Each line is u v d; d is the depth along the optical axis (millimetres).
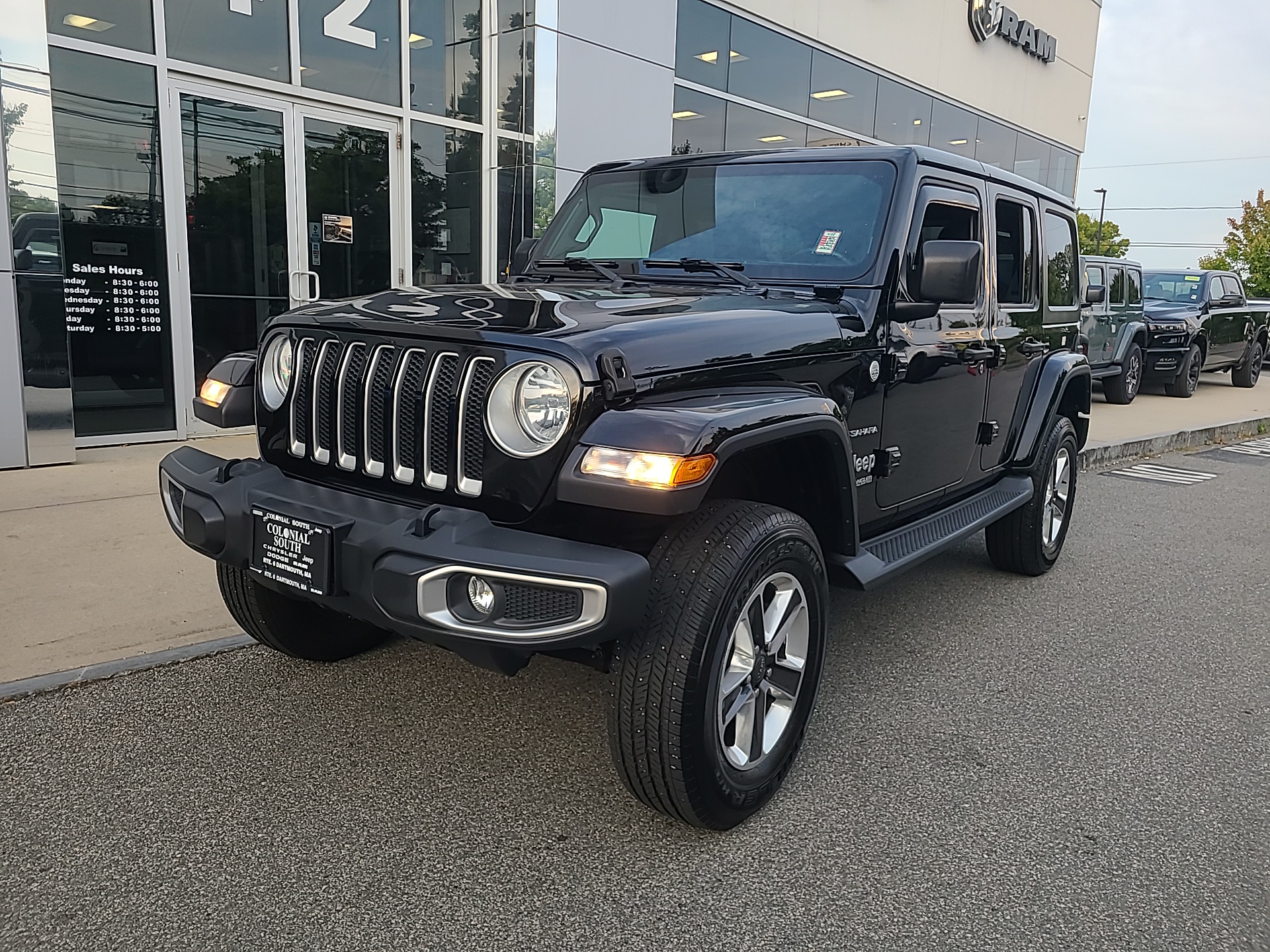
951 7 14859
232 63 7133
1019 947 2201
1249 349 17234
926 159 3582
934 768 3045
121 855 2408
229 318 7422
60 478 5973
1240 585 5250
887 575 3168
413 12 8148
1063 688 3734
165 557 4574
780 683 2787
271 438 2949
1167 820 2768
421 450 2479
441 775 2848
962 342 3869
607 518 2443
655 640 2342
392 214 8328
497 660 2283
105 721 3098
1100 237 60375
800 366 2857
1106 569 5508
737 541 2439
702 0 10750
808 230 3465
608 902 2305
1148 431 10766
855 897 2361
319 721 3156
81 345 6672
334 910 2236
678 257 3604
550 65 9055
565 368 2242
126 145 6680
